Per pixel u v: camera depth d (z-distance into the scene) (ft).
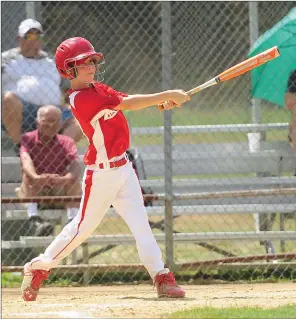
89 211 57.31
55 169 81.10
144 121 122.72
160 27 96.17
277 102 85.66
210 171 89.04
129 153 85.46
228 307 53.36
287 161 87.04
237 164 88.43
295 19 81.30
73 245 58.44
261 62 56.80
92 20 99.30
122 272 79.56
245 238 80.07
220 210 81.87
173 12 95.40
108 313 51.42
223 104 112.78
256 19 89.97
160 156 90.94
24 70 85.35
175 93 55.67
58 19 98.48
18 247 80.59
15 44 91.97
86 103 54.95
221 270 78.95
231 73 56.80
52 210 80.89
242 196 76.33
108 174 56.49
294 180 84.79
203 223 108.58
